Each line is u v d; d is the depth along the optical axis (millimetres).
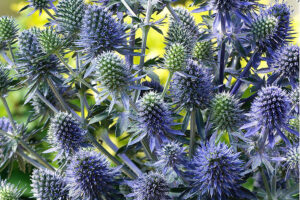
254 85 491
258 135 451
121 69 447
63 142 469
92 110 500
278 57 482
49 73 500
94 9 476
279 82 487
